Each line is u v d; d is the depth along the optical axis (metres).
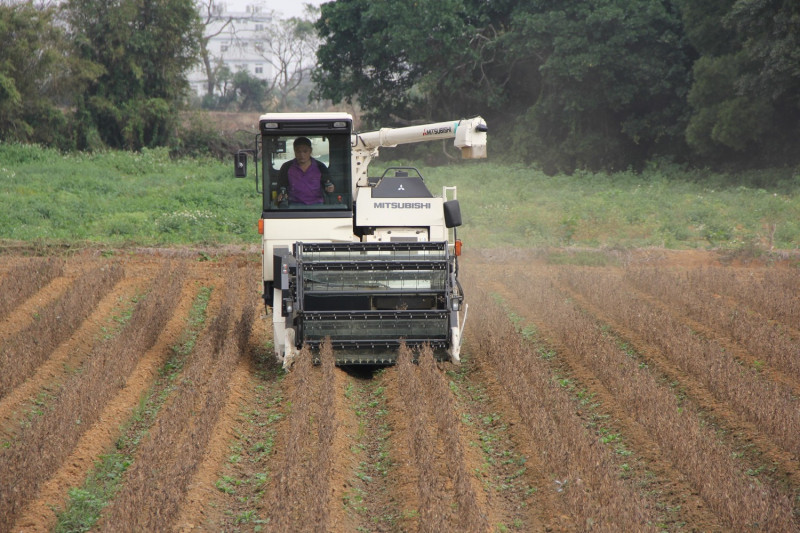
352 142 41.78
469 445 27.70
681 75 143.00
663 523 22.36
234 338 37.72
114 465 26.05
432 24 148.62
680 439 25.44
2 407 30.03
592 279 54.59
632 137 150.25
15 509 21.67
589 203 90.25
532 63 158.62
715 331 43.44
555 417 29.42
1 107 153.25
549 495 23.80
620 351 36.84
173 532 21.08
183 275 56.12
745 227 82.19
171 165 143.62
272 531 20.09
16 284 50.38
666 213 86.19
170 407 28.53
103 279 52.22
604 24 138.88
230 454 27.09
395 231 37.81
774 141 132.12
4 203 87.75
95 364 33.16
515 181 122.81
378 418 30.97
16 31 156.38
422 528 20.86
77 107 167.12
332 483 24.33
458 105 166.88
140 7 170.88
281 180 37.44
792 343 39.75
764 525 20.56
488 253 70.00
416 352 35.50
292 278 34.44
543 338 42.91
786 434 26.20
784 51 113.50
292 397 31.58
